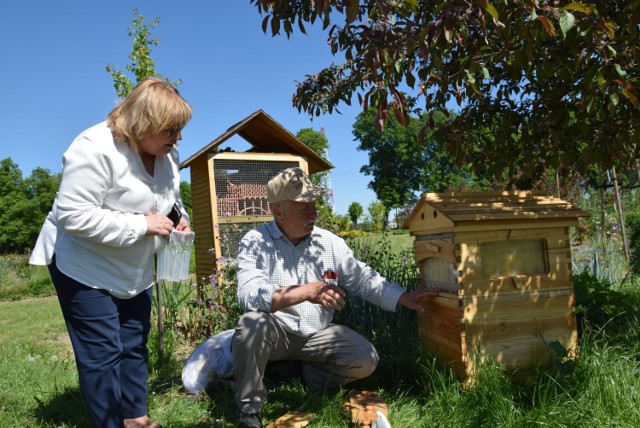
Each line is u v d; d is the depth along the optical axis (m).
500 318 2.81
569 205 3.02
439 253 2.95
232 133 6.96
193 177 7.53
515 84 3.95
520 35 2.30
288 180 2.93
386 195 47.44
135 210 2.48
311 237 3.08
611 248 7.21
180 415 2.89
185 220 2.85
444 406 2.65
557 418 2.34
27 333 7.03
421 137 3.22
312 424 2.67
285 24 2.94
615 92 2.52
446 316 2.92
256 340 2.70
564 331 2.93
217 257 6.67
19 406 3.15
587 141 3.15
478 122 4.00
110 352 2.44
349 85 3.91
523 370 2.84
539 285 2.89
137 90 2.34
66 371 4.10
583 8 2.19
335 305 2.61
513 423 2.35
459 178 45.47
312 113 4.07
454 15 2.13
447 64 3.46
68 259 2.39
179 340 4.97
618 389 2.49
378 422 2.30
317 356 3.05
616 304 3.77
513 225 2.83
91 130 2.36
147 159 2.55
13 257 20.44
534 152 3.87
